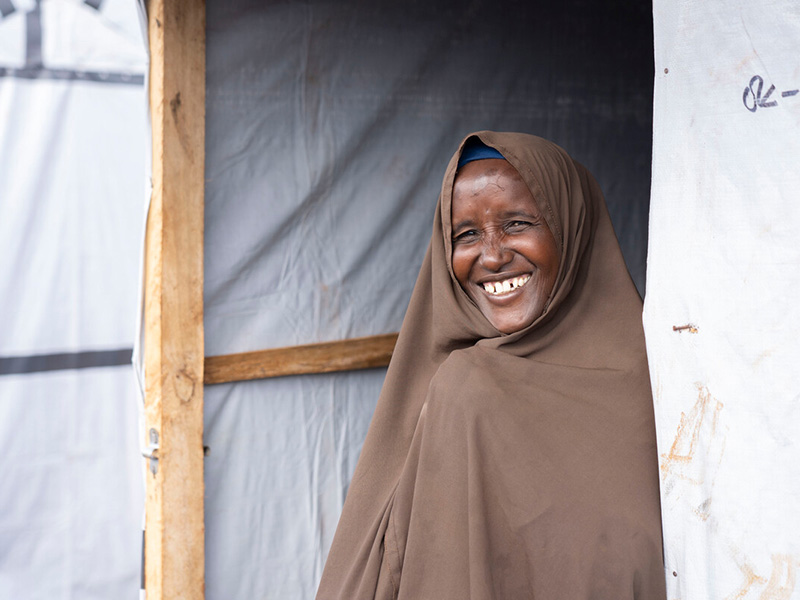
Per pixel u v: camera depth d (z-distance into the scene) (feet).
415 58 7.13
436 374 4.54
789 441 3.14
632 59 8.55
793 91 3.13
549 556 4.02
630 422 4.28
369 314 6.97
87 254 8.33
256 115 6.28
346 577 4.70
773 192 3.20
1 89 7.91
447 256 4.68
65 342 8.32
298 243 6.58
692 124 3.50
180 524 5.85
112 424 8.52
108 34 8.21
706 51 3.43
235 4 6.12
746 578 3.26
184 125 5.74
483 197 4.46
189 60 5.76
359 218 6.88
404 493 4.45
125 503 8.60
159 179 5.70
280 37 6.35
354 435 6.93
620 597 3.93
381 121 6.95
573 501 4.04
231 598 6.38
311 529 6.72
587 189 4.91
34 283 8.16
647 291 3.77
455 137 7.41
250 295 6.38
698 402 3.48
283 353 6.46
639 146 8.70
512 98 7.80
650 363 3.76
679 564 3.59
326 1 6.57
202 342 5.92
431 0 7.19
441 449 4.33
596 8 8.28
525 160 4.41
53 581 8.34
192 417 5.88
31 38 7.95
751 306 3.26
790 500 3.13
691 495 3.51
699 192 3.47
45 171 8.11
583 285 4.83
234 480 6.38
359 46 6.79
